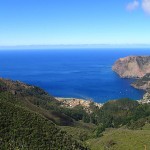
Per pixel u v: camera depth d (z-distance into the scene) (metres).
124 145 101.62
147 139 101.75
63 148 74.44
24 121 79.69
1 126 74.25
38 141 72.69
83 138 137.50
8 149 66.56
